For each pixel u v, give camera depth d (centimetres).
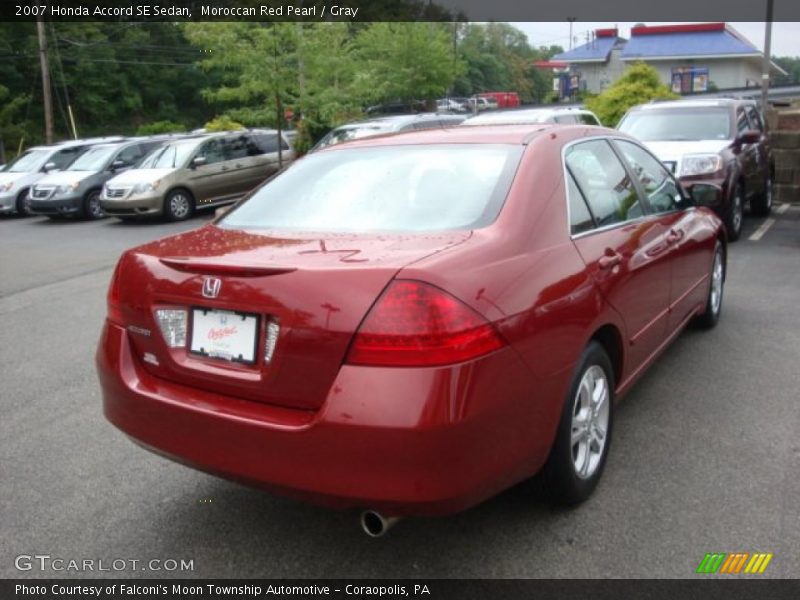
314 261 278
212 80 5719
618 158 434
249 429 276
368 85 1944
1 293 902
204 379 293
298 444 266
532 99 8388
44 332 702
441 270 267
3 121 4556
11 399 516
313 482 266
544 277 306
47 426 466
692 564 300
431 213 327
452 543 321
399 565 309
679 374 509
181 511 359
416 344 254
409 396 252
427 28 2712
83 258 1167
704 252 536
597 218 375
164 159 1675
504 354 273
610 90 2189
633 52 5275
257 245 312
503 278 286
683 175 965
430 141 387
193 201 1650
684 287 489
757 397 466
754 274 809
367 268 266
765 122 1302
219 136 1716
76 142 2127
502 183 334
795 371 509
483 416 264
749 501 344
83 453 424
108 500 370
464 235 302
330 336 261
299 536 335
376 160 380
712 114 1104
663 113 1136
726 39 5147
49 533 342
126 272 322
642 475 371
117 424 325
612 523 330
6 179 1888
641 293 397
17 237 1470
